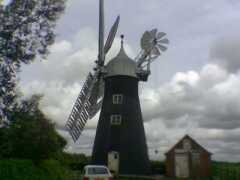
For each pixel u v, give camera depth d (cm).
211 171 3856
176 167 3969
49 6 1438
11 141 1491
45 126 2261
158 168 4475
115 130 3556
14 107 1403
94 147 3662
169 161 4003
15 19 1388
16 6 1388
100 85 3828
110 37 3847
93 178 1984
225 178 2717
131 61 3756
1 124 1409
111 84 3694
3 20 1373
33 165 1992
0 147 1491
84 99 3772
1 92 1379
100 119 3700
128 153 3484
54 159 2500
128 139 3525
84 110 3778
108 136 3559
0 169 1733
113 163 3475
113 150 3500
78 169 4028
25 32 1401
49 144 2248
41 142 2183
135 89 3712
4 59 1391
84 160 4241
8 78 1383
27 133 2027
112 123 3584
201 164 3928
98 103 3850
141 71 3825
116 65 3700
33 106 1469
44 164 2230
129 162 3459
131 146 3509
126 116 3588
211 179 3562
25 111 1430
